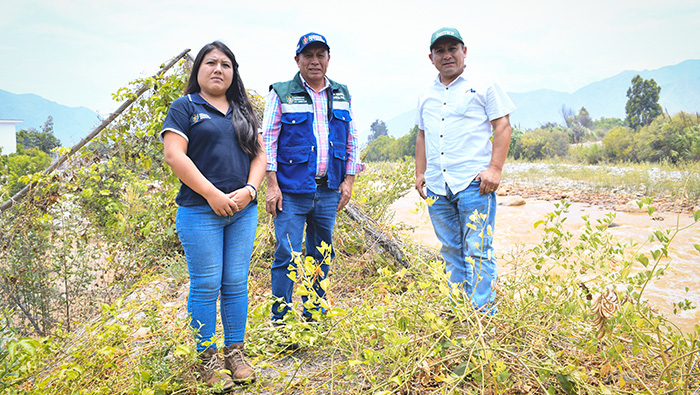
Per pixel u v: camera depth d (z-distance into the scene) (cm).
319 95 338
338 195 349
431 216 364
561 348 268
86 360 231
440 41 337
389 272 283
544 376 226
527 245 632
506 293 310
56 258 469
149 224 498
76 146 479
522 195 1191
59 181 466
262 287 429
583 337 256
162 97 475
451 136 341
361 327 241
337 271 448
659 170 1552
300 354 297
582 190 1209
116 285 479
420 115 380
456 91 344
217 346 248
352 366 234
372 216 537
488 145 343
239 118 271
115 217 496
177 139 253
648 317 242
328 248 282
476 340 239
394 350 230
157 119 477
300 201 326
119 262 489
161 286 450
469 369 238
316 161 326
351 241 462
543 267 483
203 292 262
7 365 206
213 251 261
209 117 262
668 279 473
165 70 484
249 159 280
